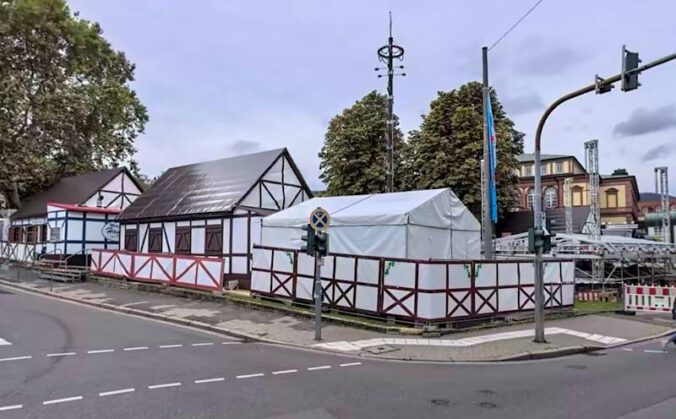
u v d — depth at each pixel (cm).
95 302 1802
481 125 3441
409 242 1636
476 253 1947
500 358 1086
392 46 2609
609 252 2527
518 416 665
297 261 1669
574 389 819
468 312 1427
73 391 743
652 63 1105
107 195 3322
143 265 2177
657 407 713
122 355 1008
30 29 3294
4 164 3288
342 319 1437
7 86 3212
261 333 1310
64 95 3500
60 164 3959
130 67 4600
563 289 1769
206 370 898
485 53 1791
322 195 3925
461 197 3425
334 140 3778
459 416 660
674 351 1227
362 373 917
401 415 660
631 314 1830
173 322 1490
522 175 7825
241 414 650
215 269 1869
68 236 2902
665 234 4828
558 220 4256
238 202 2220
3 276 2616
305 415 652
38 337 1174
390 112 2598
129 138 4703
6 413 641
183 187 2688
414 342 1224
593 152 3700
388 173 2566
